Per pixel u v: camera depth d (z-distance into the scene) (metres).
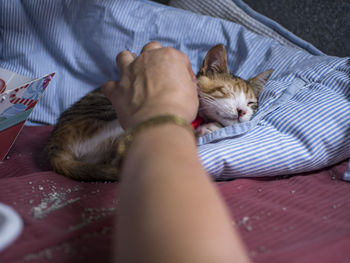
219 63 1.86
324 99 1.39
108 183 1.14
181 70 0.76
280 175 1.29
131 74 0.80
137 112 0.67
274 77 1.81
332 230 0.75
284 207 0.91
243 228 0.75
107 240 0.66
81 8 1.95
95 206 0.85
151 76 0.75
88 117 1.60
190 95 0.72
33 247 0.61
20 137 1.71
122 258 0.39
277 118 1.36
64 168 1.21
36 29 1.96
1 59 2.00
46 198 0.93
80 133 1.56
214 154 1.16
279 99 1.51
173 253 0.35
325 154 1.28
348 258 0.59
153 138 0.53
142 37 1.98
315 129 1.28
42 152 1.56
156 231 0.37
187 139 0.54
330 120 1.31
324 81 1.53
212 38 2.01
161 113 0.62
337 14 1.99
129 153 0.52
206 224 0.37
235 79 1.85
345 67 1.58
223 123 1.78
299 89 1.55
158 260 0.35
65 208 0.84
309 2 2.07
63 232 0.68
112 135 1.56
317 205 0.96
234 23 2.03
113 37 1.96
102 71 2.01
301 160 1.24
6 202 0.88
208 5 2.20
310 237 0.71
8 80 1.44
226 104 1.75
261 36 2.00
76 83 2.05
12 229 0.49
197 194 0.41
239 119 1.75
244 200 0.93
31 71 1.97
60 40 1.97
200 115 1.83
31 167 1.38
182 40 2.01
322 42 2.09
